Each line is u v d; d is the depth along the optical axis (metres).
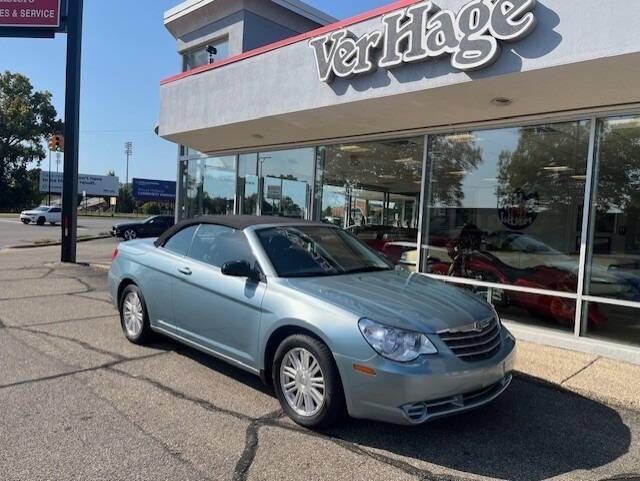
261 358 4.13
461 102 6.64
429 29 6.04
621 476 3.28
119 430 3.68
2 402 4.12
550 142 6.89
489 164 7.57
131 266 5.81
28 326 6.60
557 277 6.73
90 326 6.67
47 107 65.75
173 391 4.46
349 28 7.14
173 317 5.16
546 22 5.19
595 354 5.96
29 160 65.69
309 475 3.15
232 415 4.00
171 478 3.06
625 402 4.40
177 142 11.45
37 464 3.18
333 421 3.69
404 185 8.64
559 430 3.94
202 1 12.15
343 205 9.70
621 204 6.21
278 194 10.99
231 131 9.88
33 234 27.70
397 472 3.23
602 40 4.85
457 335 3.60
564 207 6.73
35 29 12.95
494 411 4.28
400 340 3.42
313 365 3.76
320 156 10.16
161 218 28.72
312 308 3.79
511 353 3.95
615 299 6.13
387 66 6.52
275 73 8.34
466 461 3.41
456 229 7.94
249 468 3.21
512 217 7.30
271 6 12.02
